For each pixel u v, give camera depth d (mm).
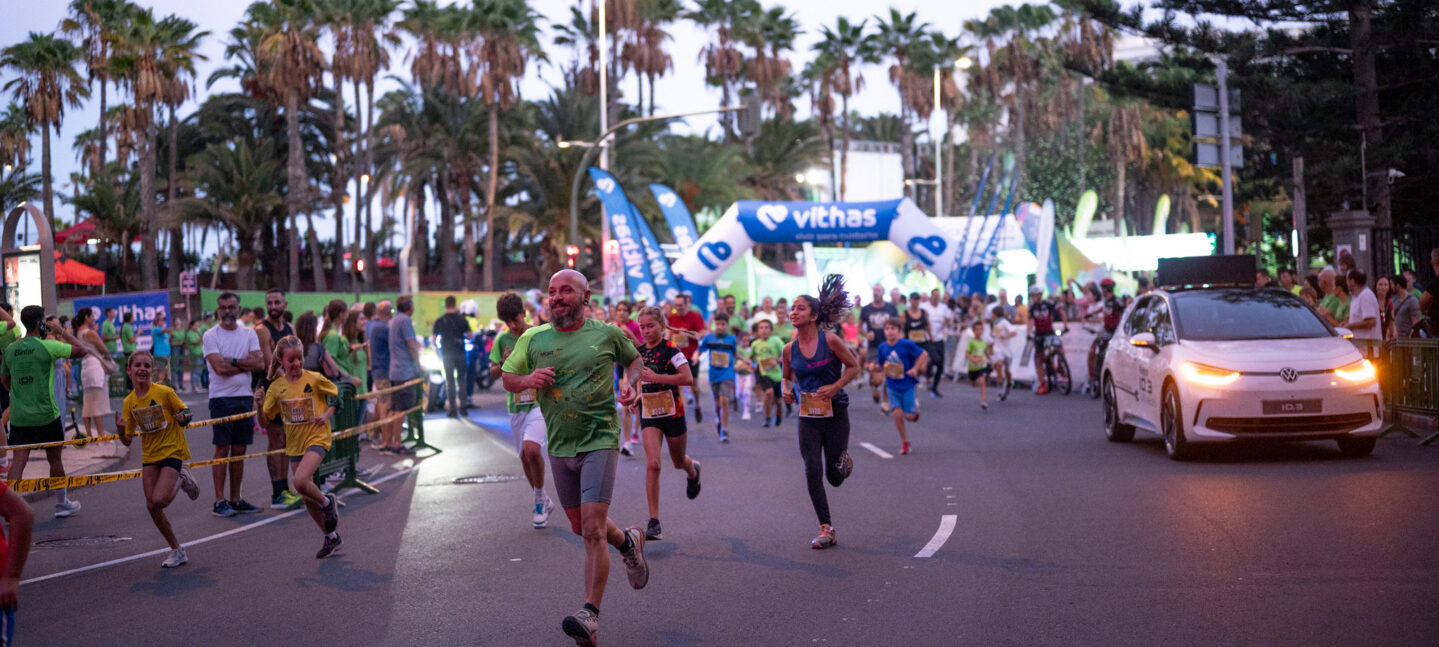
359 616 6738
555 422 6125
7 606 3865
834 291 8508
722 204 57875
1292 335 12383
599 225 54156
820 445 8422
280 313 11883
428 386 22375
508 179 59312
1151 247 42219
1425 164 30797
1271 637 5617
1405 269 21969
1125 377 13906
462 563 8180
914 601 6637
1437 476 10391
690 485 9781
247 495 12367
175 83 63969
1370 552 7395
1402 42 28359
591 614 5727
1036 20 76750
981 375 20266
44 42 55844
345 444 12039
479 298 41094
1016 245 38000
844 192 75812
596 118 53781
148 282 54969
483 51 53562
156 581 7957
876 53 75625
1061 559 7602
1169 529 8445
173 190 65125
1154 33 31500
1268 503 9359
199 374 34688
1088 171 81688
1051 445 14375
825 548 8312
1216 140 21047
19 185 68500
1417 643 5441
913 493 10844
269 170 56031
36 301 15281
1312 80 31922
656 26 66312
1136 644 5582
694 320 17266
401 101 59000
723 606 6684
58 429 11102
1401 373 13672
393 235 74438
